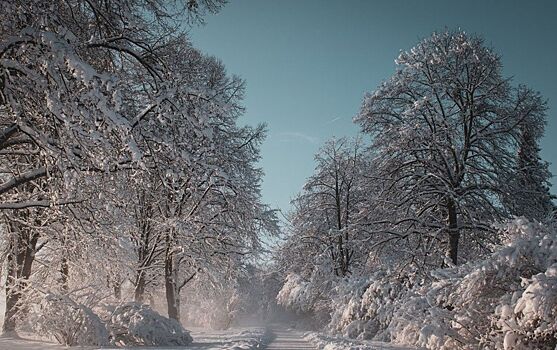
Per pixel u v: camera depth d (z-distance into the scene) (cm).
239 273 2266
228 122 1936
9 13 844
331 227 3262
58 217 1244
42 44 859
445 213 2111
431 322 1209
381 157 2075
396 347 1486
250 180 2066
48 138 911
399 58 2116
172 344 1537
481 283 1089
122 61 1098
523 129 1975
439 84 1955
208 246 2083
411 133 1966
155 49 1141
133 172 1109
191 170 1075
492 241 1830
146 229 2141
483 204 1897
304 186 3322
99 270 1641
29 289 1520
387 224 2059
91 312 1370
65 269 1761
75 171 936
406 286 1927
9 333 1563
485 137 1958
